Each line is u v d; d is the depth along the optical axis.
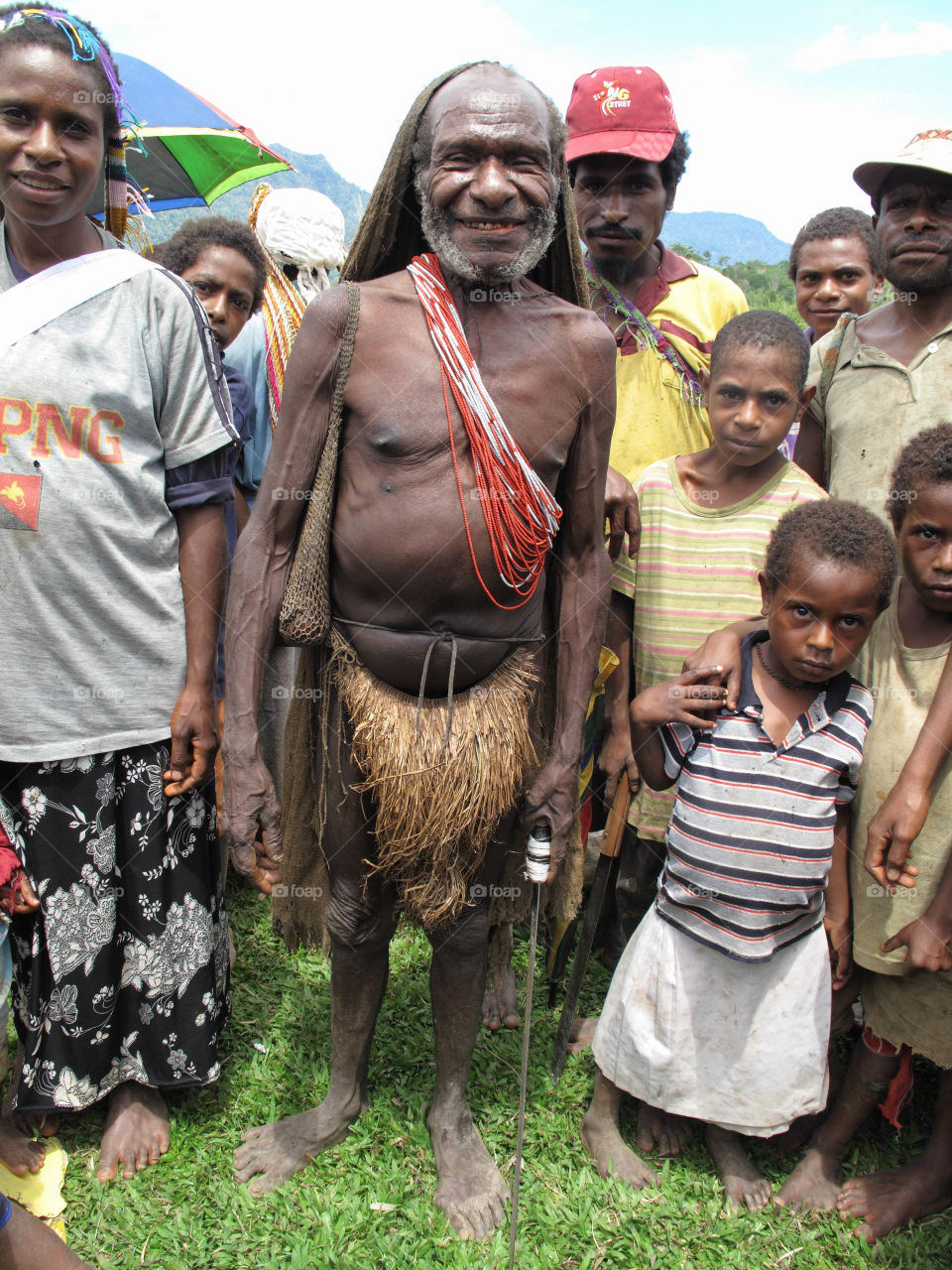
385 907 2.71
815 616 2.41
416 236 2.51
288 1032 3.36
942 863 2.62
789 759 2.55
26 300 2.47
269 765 4.06
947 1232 2.69
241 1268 2.49
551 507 2.38
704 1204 2.76
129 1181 2.75
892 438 2.98
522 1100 2.45
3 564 2.52
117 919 2.83
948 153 2.78
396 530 2.29
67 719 2.63
